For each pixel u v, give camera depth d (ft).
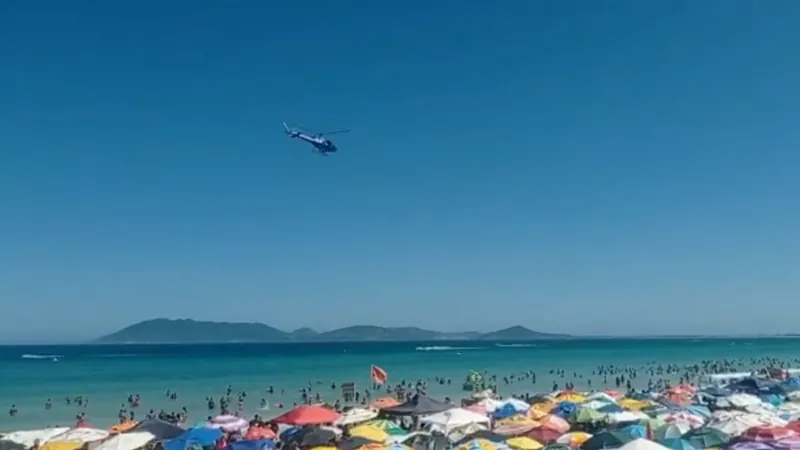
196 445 88.79
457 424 96.22
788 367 309.42
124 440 85.10
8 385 234.17
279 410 173.37
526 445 82.38
